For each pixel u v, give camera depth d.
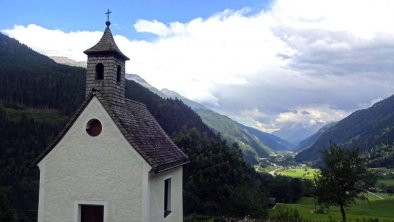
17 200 68.75
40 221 19.02
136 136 19.41
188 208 57.75
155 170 18.30
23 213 63.22
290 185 95.31
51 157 19.19
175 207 23.78
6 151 90.25
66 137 19.11
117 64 20.70
